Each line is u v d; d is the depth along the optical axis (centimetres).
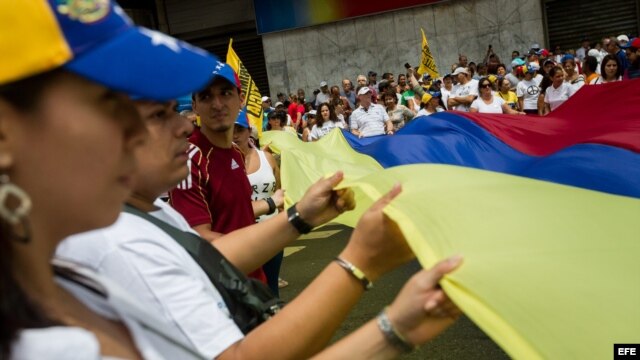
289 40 2194
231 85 303
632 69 955
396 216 130
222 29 2328
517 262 116
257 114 556
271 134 565
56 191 83
